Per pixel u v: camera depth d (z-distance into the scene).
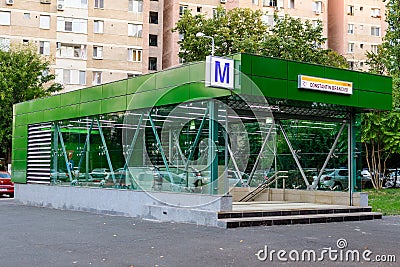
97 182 19.41
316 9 59.22
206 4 55.44
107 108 18.95
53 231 13.34
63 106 21.28
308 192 18.97
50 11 49.16
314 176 18.97
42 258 9.52
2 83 38.03
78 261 9.22
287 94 15.33
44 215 17.95
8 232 13.14
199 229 13.55
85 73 50.12
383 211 19.36
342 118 18.09
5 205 23.16
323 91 16.12
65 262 9.13
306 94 15.77
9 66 39.19
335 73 16.47
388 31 33.53
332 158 18.45
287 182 19.83
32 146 23.50
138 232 13.05
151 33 55.62
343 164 18.08
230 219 14.11
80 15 50.16
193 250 10.33
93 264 8.96
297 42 37.09
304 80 15.63
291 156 19.77
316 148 19.02
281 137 19.91
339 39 61.50
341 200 17.97
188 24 40.84
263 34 40.91
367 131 30.28
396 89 29.89
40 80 41.97
